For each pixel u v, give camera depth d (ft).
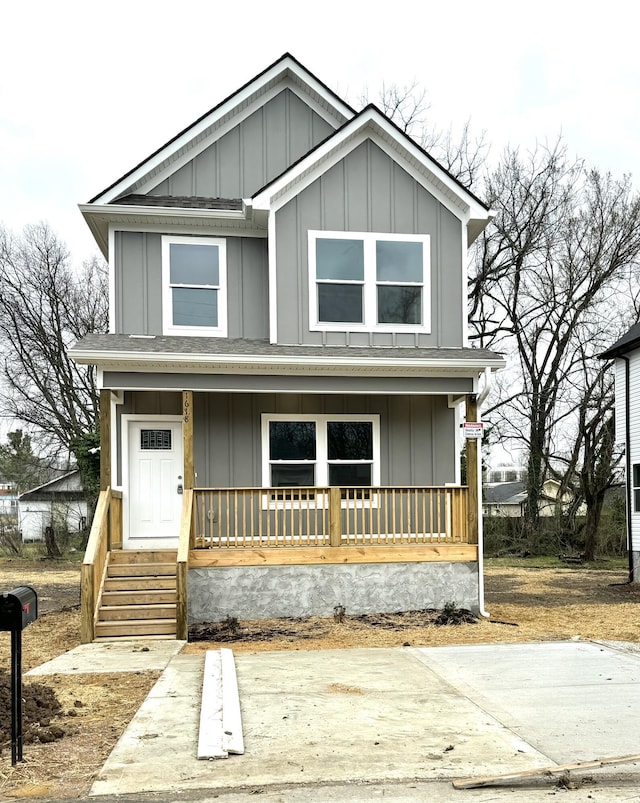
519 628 34.91
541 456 99.71
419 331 41.55
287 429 42.34
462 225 42.63
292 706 20.18
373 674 24.21
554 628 35.27
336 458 42.63
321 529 41.75
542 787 14.74
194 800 13.89
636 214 95.91
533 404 101.04
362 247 41.39
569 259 98.53
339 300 41.11
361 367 37.35
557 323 100.22
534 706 20.30
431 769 15.38
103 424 35.78
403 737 17.48
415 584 37.78
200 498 41.04
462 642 30.94
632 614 40.42
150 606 33.19
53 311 104.68
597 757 16.07
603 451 89.81
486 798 14.11
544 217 98.63
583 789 14.69
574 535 96.32
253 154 46.73
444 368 38.19
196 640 31.91
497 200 98.84
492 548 97.45
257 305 42.91
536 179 98.37
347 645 30.35
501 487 158.81
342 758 16.03
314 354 37.73
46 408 103.09
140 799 13.93
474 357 38.50
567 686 22.65
